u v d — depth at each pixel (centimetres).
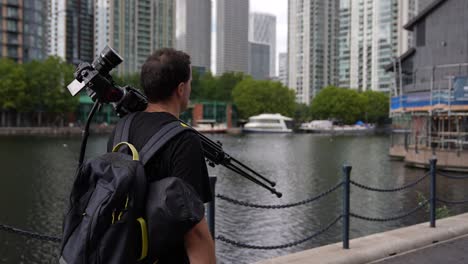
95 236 170
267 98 11312
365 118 13188
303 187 2200
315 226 1377
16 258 1085
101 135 7531
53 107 8100
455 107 2712
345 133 10581
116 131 206
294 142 6531
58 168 2867
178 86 208
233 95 11606
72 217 186
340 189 2080
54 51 17200
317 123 11156
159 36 16375
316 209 1612
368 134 10100
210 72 13612
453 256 615
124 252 168
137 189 175
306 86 19412
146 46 16075
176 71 205
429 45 3422
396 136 8131
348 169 627
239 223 1412
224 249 1149
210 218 477
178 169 184
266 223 1414
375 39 17150
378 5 16962
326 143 6288
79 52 17400
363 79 17775
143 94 221
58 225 1403
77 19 17250
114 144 202
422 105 2953
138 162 180
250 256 1102
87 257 170
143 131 196
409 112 3184
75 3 17200
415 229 723
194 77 13075
